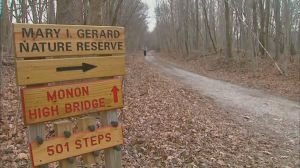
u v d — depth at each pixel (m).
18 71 3.48
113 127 4.23
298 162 7.21
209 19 50.38
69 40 3.82
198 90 18.66
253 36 28.39
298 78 21.00
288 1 25.02
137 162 6.55
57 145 3.76
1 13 8.22
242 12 28.56
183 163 6.68
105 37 4.12
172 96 15.16
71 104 3.85
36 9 9.01
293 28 36.44
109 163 4.31
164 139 8.10
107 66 4.14
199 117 11.00
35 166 3.61
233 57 34.44
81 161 6.29
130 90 15.54
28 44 3.53
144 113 10.88
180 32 56.91
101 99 4.09
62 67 3.77
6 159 6.20
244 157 7.35
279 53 29.08
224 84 21.39
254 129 9.95
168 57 61.53
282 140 8.84
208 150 7.59
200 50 51.31
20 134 7.53
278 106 13.70
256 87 19.47
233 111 12.69
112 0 17.00
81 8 10.23
